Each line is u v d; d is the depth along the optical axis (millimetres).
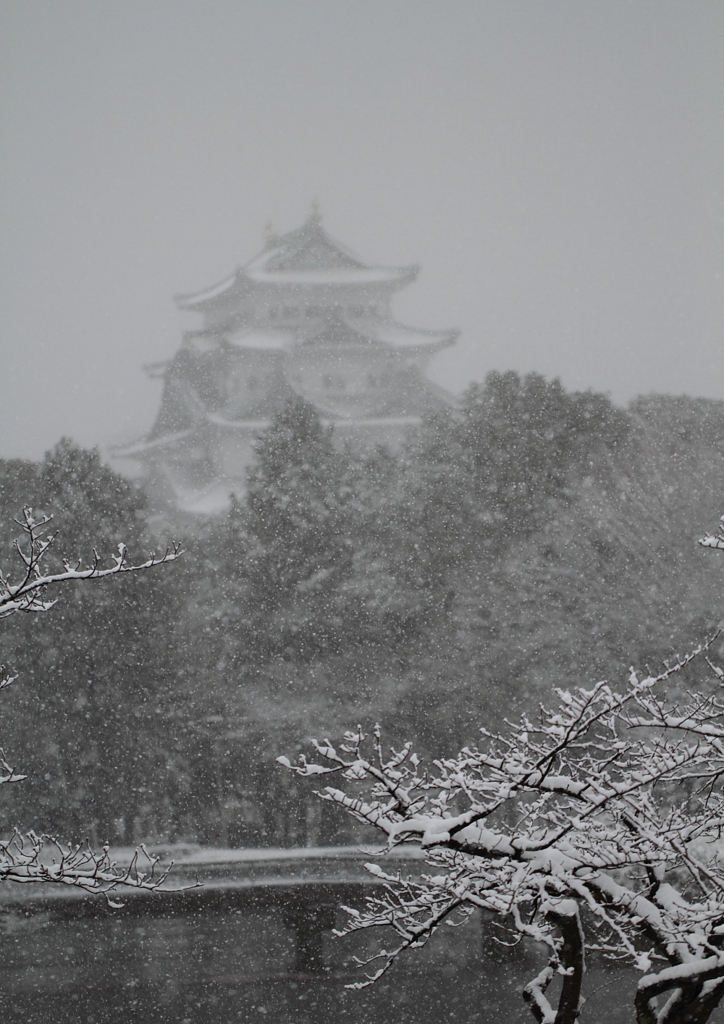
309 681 48375
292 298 116500
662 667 45031
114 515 49062
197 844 44844
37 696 44750
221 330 116250
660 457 52938
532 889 11992
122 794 44719
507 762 11477
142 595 47406
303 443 54969
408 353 110188
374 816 11352
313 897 29875
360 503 53938
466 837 11031
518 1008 25656
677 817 12453
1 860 13305
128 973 28266
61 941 31562
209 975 28188
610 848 12094
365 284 115375
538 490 53219
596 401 55562
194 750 46125
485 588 50219
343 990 27328
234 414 106438
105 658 45750
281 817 45750
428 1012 25344
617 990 24203
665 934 12242
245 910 33406
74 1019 24938
